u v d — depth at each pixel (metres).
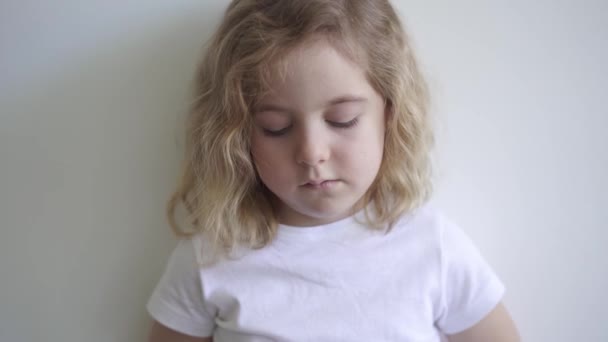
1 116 0.62
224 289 0.58
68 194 0.65
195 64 0.62
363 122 0.49
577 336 0.71
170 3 0.61
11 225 0.66
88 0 0.60
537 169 0.68
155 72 0.63
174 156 0.65
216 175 0.56
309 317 0.58
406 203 0.60
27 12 0.60
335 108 0.47
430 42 0.64
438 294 0.60
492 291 0.61
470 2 0.63
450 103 0.65
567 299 0.71
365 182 0.52
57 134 0.63
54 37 0.61
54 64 0.62
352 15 0.48
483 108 0.66
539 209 0.69
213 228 0.58
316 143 0.47
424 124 0.60
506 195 0.68
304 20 0.46
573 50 0.65
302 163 0.49
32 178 0.65
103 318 0.69
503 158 0.67
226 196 0.57
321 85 0.46
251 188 0.59
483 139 0.67
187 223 0.64
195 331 0.62
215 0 0.61
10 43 0.61
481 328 0.62
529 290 0.71
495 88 0.65
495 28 0.64
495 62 0.65
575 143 0.67
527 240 0.70
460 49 0.64
